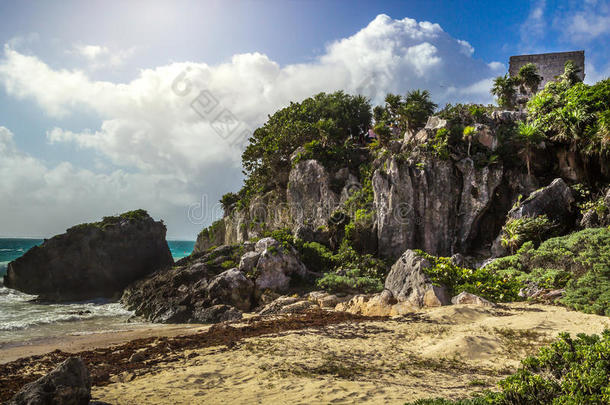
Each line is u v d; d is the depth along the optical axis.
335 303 24.17
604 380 4.73
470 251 39.38
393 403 6.63
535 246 31.52
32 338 18.72
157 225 49.44
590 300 16.09
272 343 12.79
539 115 41.91
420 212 39.78
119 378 9.35
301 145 56.94
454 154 41.62
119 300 38.31
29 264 41.28
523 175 39.81
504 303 18.33
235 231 60.50
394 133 59.41
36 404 5.55
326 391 7.48
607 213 30.06
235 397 7.34
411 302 19.50
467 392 7.29
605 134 33.41
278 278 29.69
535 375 5.55
